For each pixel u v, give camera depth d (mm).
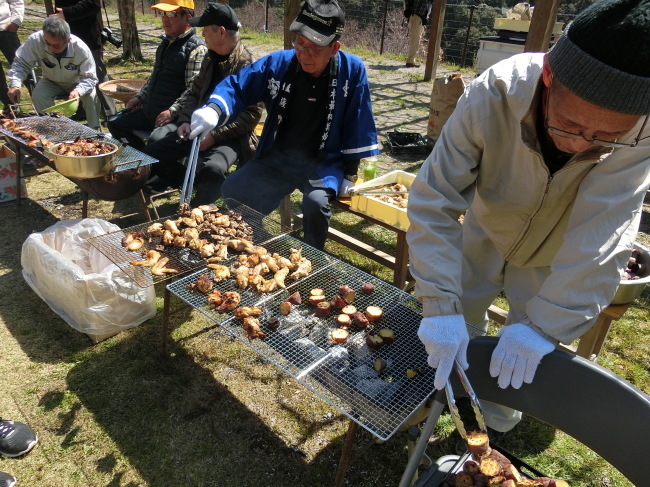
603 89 988
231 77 3113
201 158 3711
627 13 974
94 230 3029
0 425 2201
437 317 1406
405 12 9289
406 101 7566
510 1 17031
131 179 3406
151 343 2861
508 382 1373
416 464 1442
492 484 1325
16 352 2738
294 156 3340
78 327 2824
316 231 3109
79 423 2350
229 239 2637
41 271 2930
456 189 1511
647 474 1265
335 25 2812
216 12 3521
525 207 1622
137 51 9289
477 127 1443
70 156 2961
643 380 2684
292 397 2545
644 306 3283
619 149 1288
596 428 1338
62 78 4918
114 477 2113
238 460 2213
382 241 4027
